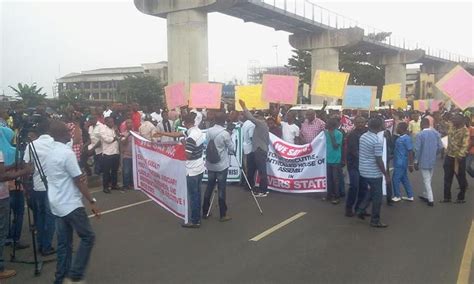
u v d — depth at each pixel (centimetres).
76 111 1355
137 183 947
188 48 3103
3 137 631
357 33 4647
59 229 534
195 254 660
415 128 1739
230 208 976
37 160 547
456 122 1004
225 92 6419
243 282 552
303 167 1125
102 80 10044
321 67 4884
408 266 604
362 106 1789
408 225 823
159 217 891
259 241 725
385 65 6475
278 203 1028
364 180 828
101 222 852
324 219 874
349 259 634
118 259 639
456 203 1018
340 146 1023
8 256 665
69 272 529
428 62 7062
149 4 3216
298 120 1534
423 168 1001
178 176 816
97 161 1306
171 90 1521
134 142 942
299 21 4244
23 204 691
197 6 3055
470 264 609
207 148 858
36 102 2089
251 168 1166
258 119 1123
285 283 547
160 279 564
